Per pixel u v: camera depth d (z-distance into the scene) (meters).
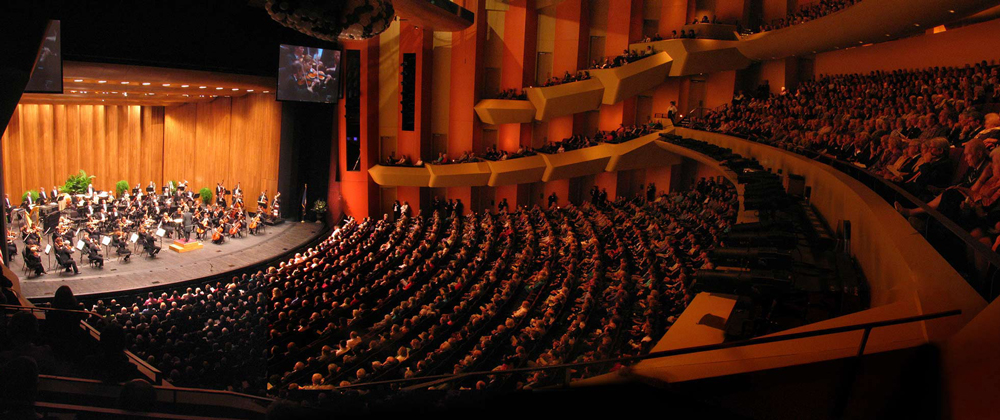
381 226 27.09
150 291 19.17
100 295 18.38
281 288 18.41
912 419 3.25
